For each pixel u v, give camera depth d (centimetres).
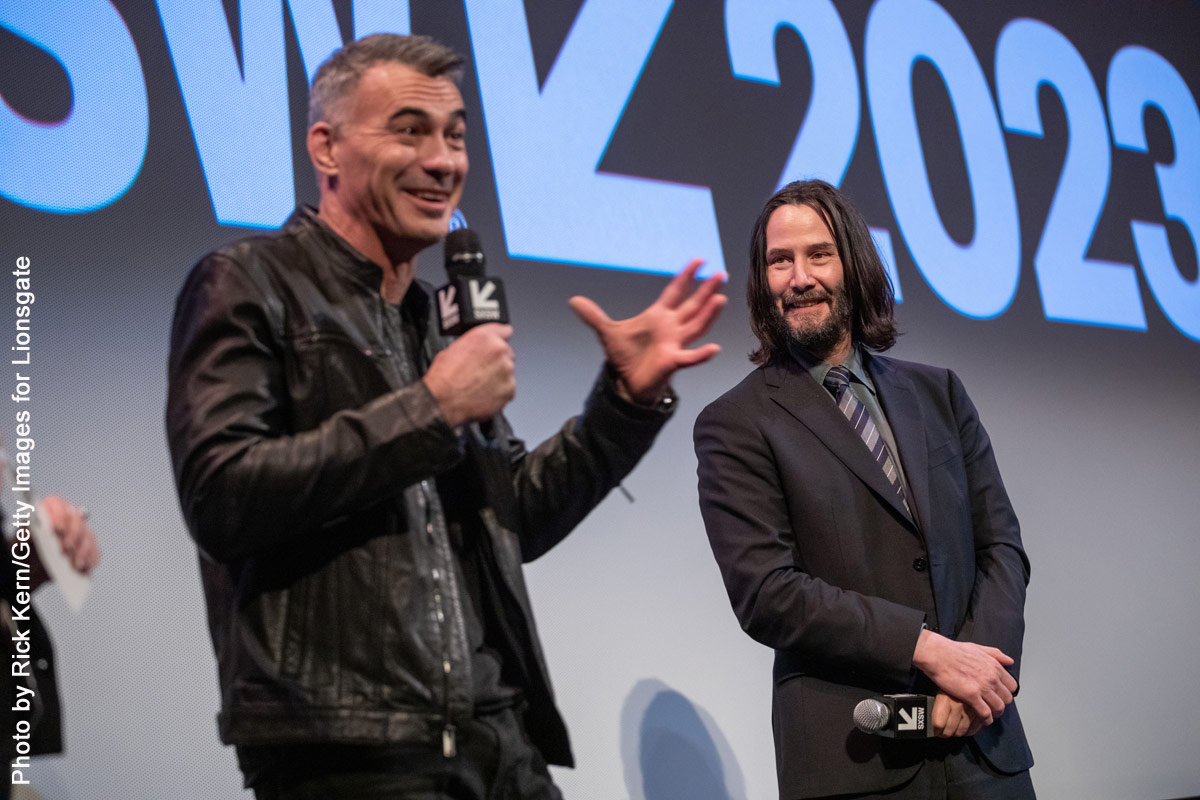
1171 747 364
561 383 308
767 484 203
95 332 260
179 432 123
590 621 299
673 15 344
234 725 126
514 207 309
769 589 192
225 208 277
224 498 119
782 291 216
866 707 180
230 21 284
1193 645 379
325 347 133
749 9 357
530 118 316
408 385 128
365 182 139
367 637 127
